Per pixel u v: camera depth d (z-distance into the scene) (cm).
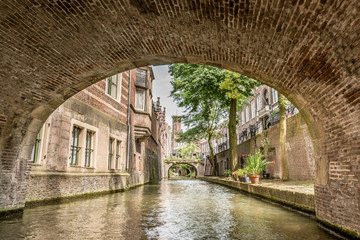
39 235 435
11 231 459
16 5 403
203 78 1642
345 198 433
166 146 6131
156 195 1141
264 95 2681
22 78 566
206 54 567
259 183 1258
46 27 461
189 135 3111
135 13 439
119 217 602
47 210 675
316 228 501
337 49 377
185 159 5116
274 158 1788
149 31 495
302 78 493
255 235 449
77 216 605
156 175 3297
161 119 4350
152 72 2038
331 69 415
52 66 570
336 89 433
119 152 1428
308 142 1316
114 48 555
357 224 399
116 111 1385
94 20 458
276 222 557
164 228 497
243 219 591
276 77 556
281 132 1364
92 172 1094
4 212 587
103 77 668
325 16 341
